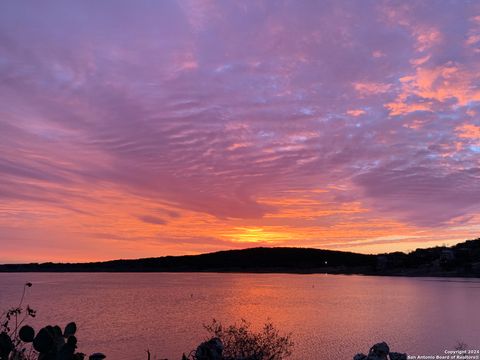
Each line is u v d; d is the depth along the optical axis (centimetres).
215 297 15738
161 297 15725
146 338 5909
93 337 6094
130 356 4603
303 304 12550
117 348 5144
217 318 8662
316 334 6250
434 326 7325
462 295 16238
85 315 9362
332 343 5350
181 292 19212
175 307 11481
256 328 6397
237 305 12081
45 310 10356
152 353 4762
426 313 9794
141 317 8950
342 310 10538
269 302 13338
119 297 15612
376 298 14988
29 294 16838
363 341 5522
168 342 5562
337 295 16588
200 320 8300
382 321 8194
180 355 4622
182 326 7281
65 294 17262
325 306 11719
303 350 4825
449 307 11394
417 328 7012
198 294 17700
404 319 8562
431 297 15138
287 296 16350
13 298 14362
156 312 10056
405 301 13588
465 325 7469
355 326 7325
